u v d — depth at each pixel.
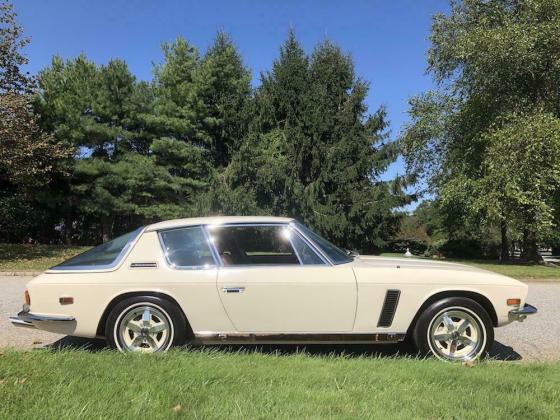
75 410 3.66
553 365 5.34
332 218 26.61
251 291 5.62
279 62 28.88
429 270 5.82
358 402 3.96
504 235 29.53
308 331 5.64
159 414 3.62
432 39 23.67
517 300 5.78
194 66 28.47
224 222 5.96
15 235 28.17
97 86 26.17
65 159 24.67
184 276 5.67
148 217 26.77
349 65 28.75
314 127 26.95
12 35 20.78
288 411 3.73
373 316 5.65
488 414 3.76
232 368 4.78
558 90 22.09
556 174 19.62
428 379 4.59
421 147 26.78
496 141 20.61
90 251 6.03
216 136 28.59
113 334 5.63
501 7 22.45
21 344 6.39
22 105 19.09
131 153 26.53
